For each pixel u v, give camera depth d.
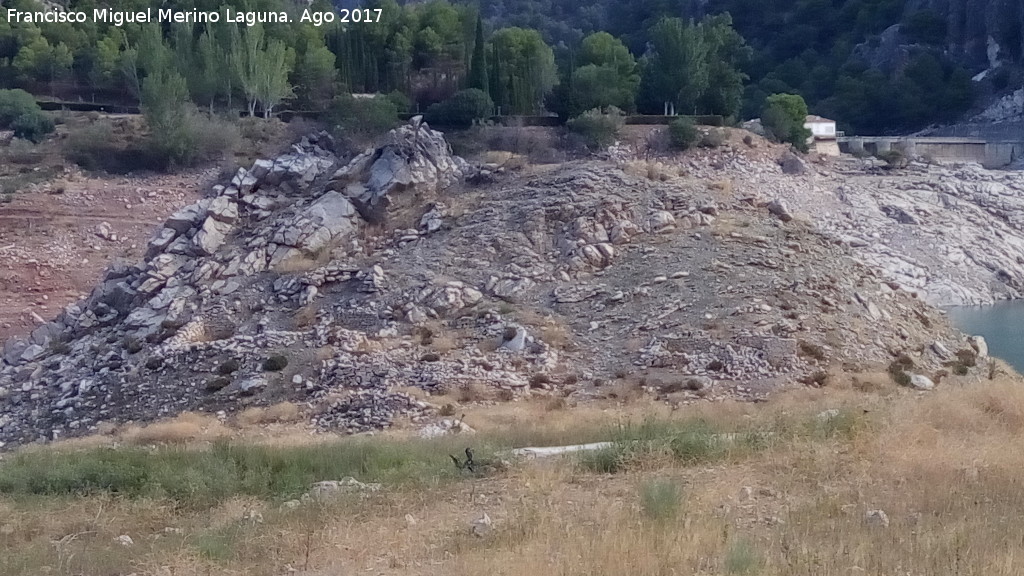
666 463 18.80
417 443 24.41
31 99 92.12
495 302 41.09
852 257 46.78
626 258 43.38
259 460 22.48
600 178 49.16
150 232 76.31
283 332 40.19
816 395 31.97
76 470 21.88
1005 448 17.83
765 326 36.69
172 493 20.02
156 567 14.20
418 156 51.09
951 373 37.84
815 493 15.89
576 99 90.62
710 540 12.89
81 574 14.28
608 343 37.59
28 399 40.25
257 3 108.81
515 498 17.14
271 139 87.88
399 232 47.59
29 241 73.31
